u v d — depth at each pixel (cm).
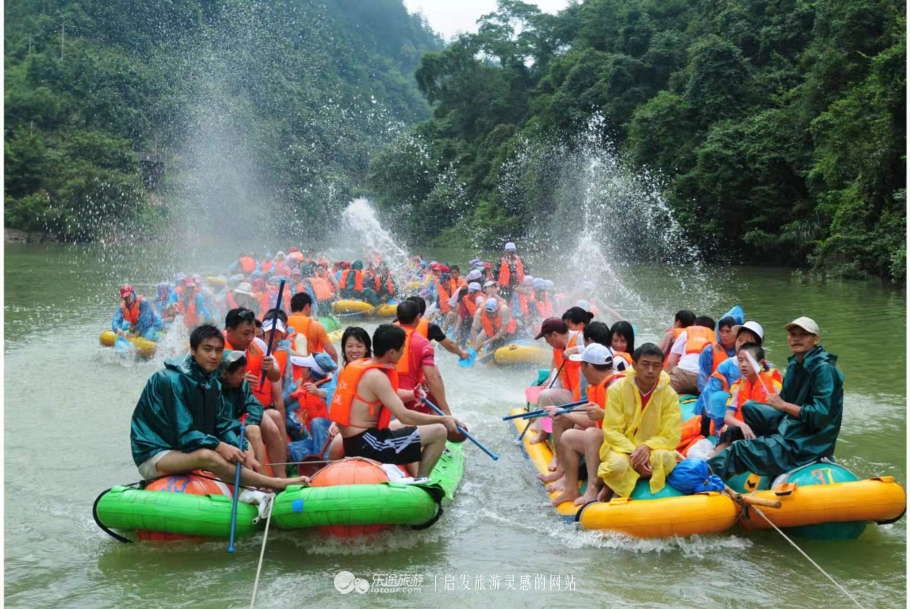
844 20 2717
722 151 3117
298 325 732
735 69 3409
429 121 6200
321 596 456
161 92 6738
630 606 444
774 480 528
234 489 522
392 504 493
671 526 507
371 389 545
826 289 2125
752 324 575
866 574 480
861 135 2352
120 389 945
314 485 514
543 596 454
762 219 3075
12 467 674
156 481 518
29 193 5231
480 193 5356
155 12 7669
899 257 2048
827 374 521
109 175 5147
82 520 563
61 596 455
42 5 7394
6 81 6475
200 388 524
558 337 693
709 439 596
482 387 979
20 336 1296
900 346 1228
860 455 701
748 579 473
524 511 583
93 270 2719
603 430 540
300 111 7619
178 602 449
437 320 1294
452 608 442
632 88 4144
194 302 1144
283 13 9362
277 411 597
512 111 5850
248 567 491
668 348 789
